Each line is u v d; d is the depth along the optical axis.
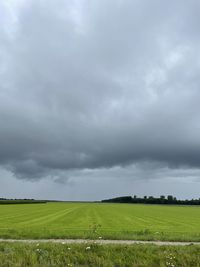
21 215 104.62
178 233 48.97
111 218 93.38
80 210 145.38
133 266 26.56
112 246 29.55
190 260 27.31
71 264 26.23
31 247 29.02
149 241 37.12
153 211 152.25
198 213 139.12
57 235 39.75
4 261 26.06
